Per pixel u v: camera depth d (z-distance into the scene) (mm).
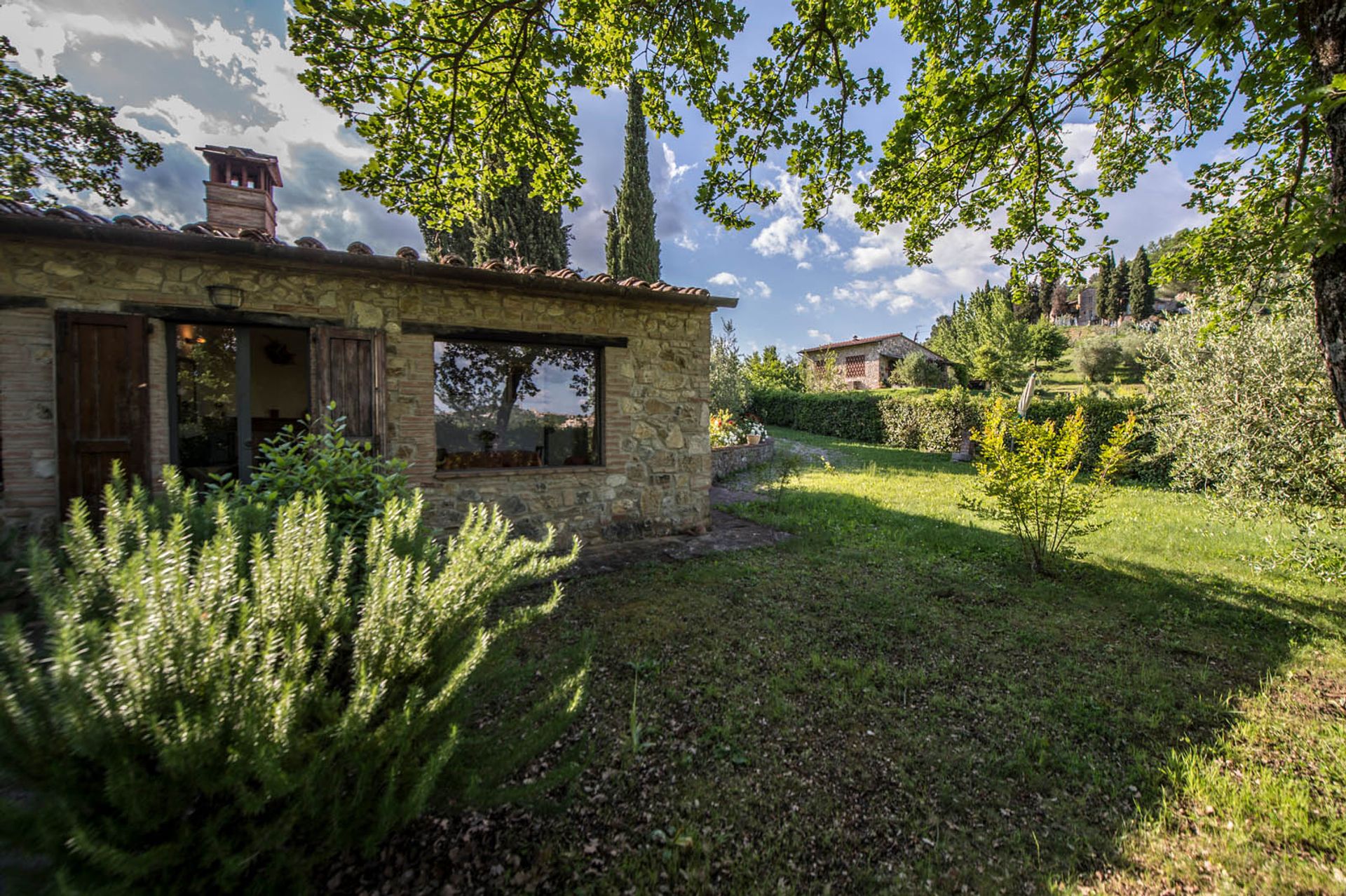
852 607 4125
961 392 14773
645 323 6000
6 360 3777
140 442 4031
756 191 4484
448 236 13461
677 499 6285
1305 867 1808
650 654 3330
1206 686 3027
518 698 2789
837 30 3719
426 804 1666
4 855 1328
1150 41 2838
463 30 3883
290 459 3271
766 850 1892
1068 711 2781
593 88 4461
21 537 3768
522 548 2113
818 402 20094
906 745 2492
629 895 1705
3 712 1094
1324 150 3775
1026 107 3852
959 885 1769
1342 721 2660
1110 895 1723
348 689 1642
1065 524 5168
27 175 8180
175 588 1330
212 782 1208
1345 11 2025
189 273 4168
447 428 5250
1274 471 4719
